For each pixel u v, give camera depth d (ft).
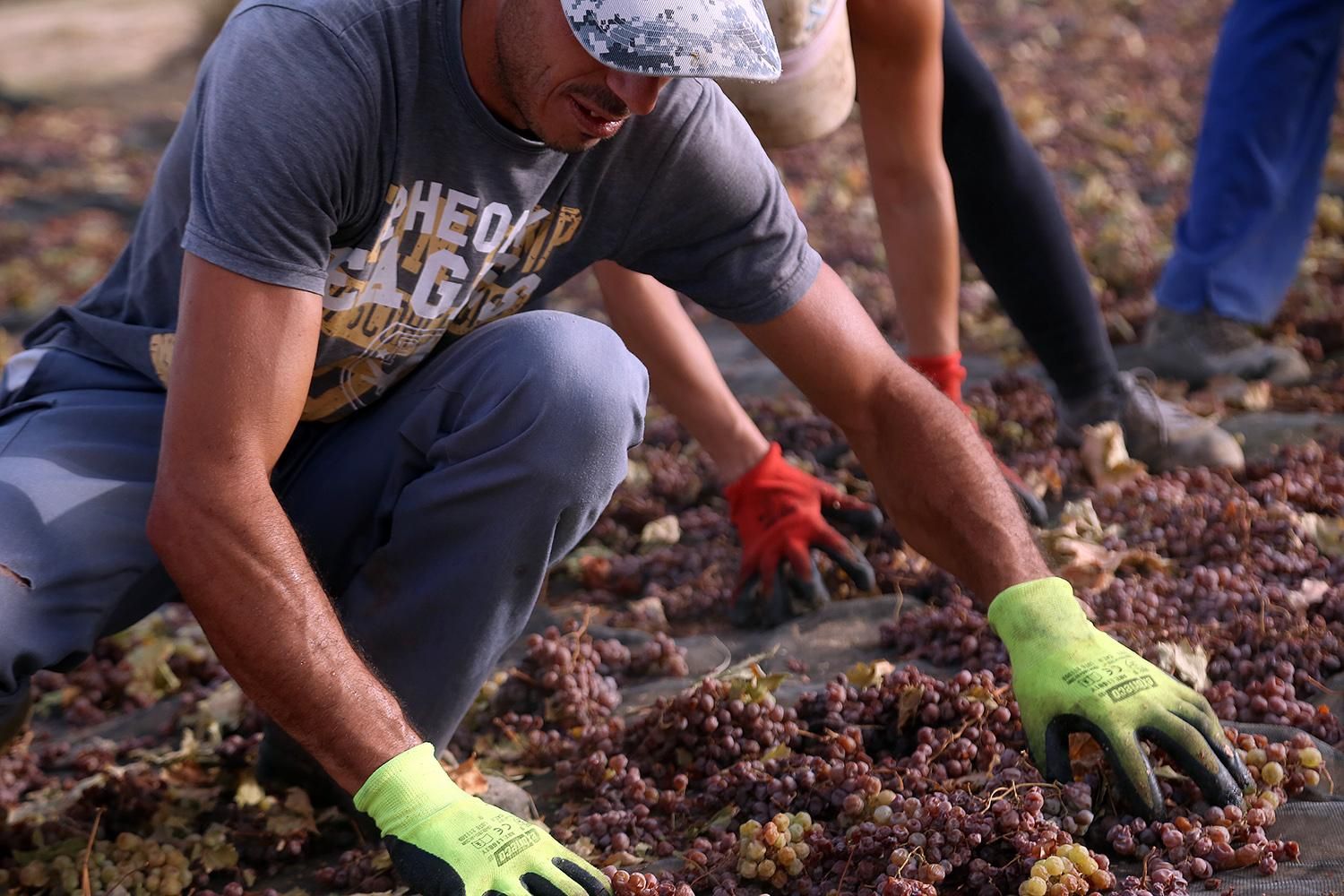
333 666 8.36
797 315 10.07
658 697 12.02
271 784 11.32
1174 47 42.55
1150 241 24.26
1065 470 15.57
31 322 28.71
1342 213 23.82
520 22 8.21
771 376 20.98
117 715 13.98
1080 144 33.14
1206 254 17.78
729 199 9.71
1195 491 14.78
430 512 9.73
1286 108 17.15
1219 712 10.68
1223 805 9.03
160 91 52.13
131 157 42.06
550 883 8.18
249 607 8.23
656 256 10.18
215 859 10.54
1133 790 9.03
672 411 13.94
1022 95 38.06
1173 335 18.24
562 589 15.20
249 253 8.18
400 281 9.39
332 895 10.20
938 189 13.23
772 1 11.51
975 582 10.30
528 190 9.19
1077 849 8.60
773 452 13.80
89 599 9.59
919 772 9.74
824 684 12.05
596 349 9.73
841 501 14.17
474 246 9.35
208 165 8.26
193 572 8.23
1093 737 9.41
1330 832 9.02
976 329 21.63
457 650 10.01
